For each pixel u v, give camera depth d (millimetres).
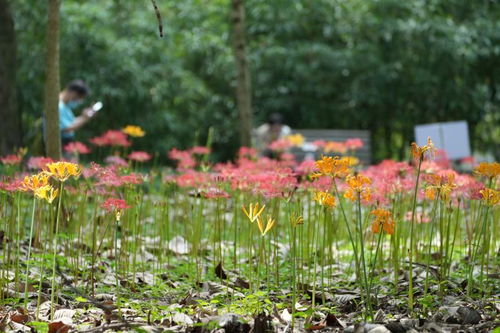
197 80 19047
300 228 4227
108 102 16578
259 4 18859
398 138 21281
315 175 3467
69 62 16281
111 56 16297
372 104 19422
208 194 4660
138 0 19406
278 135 10852
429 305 3707
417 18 18078
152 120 17188
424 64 18641
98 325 3408
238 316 3260
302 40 19422
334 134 14133
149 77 16750
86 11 16609
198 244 5406
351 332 3201
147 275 4801
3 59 10867
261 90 19625
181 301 3959
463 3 19359
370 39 19250
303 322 3521
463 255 5625
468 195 4211
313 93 19766
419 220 5715
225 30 20406
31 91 15625
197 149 6070
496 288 4410
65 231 5496
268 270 4301
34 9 15367
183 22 20266
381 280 4672
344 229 6316
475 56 17719
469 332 3271
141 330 3104
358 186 3365
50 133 6020
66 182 5793
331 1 18891
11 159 5234
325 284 4582
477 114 19547
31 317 3566
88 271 4695
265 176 4488
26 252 5102
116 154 6285
